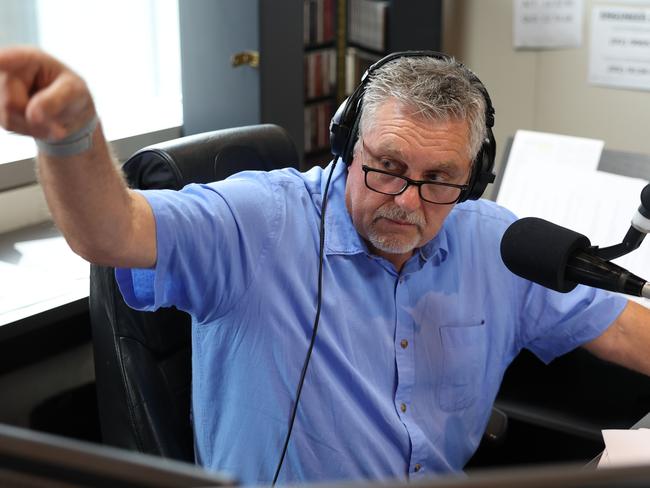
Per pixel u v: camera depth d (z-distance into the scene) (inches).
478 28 125.3
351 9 120.8
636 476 20.3
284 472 51.0
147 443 55.0
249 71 98.4
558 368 72.9
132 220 43.7
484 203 59.2
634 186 74.9
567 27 119.9
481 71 127.2
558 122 124.9
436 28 118.0
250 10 96.2
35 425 84.4
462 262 56.5
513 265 46.4
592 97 121.4
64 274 77.3
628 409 70.3
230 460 51.6
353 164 51.6
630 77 118.3
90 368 87.9
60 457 21.9
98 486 21.9
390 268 53.4
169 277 46.9
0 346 80.4
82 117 37.0
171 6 108.2
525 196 78.4
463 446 57.4
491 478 20.0
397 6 115.9
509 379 73.6
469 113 49.2
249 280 49.6
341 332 51.8
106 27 105.3
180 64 104.0
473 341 56.4
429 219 50.6
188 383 57.3
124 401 55.4
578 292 58.5
